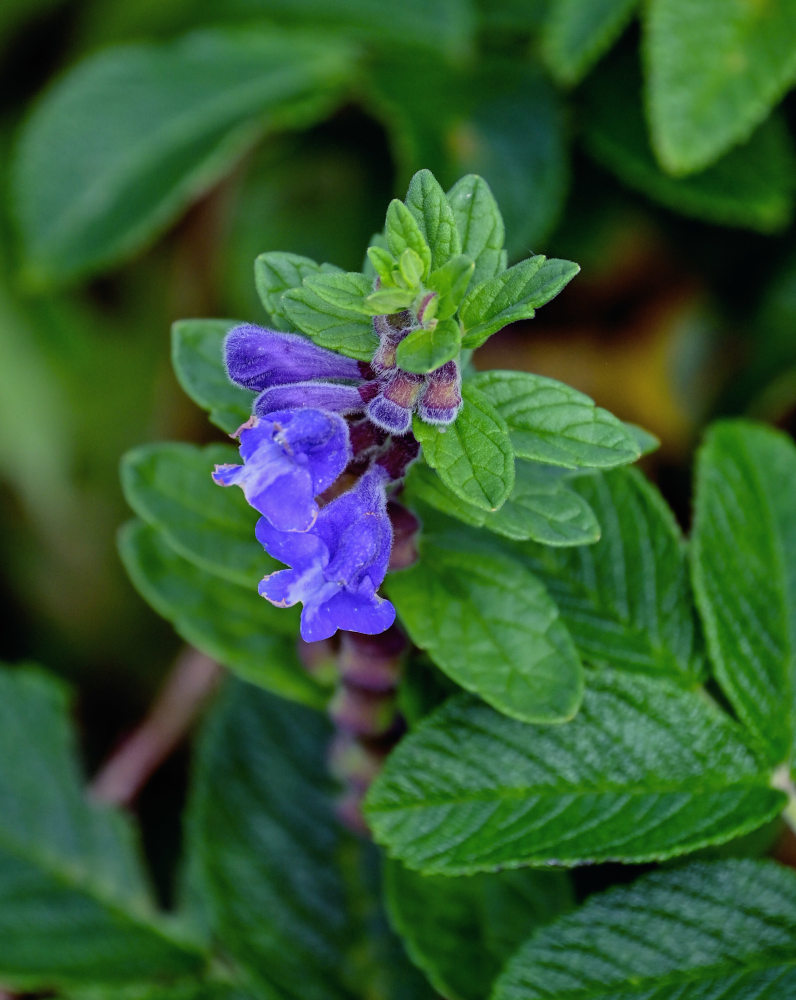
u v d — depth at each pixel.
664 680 0.34
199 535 0.36
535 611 0.34
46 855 0.39
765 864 0.34
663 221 0.44
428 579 0.35
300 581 0.33
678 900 0.34
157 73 0.44
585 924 0.34
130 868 0.39
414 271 0.33
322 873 0.38
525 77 0.43
